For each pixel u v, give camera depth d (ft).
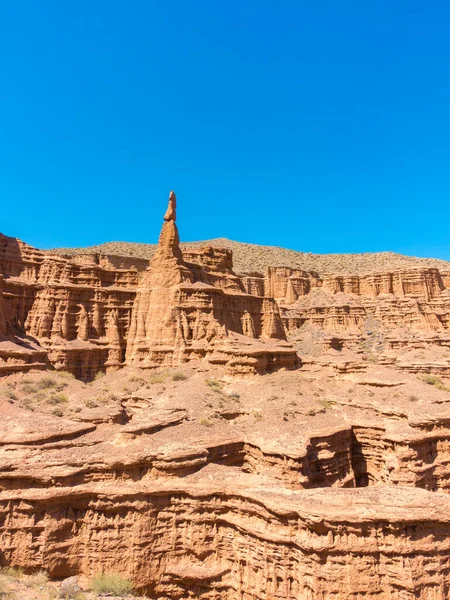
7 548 92.53
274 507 90.48
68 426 115.34
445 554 85.40
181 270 213.25
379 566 83.97
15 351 162.71
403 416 150.92
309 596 84.53
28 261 205.67
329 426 139.85
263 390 163.63
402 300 383.04
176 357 193.98
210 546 98.53
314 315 399.44
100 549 95.35
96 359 203.10
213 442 122.93
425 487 132.46
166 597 96.99
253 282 439.63
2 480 97.50
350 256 631.15
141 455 104.58
